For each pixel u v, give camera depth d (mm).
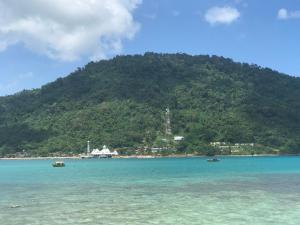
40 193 57469
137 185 68062
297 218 37594
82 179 82375
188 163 159500
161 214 39906
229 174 92062
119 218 38156
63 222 36625
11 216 39531
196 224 35438
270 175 87562
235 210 41688
